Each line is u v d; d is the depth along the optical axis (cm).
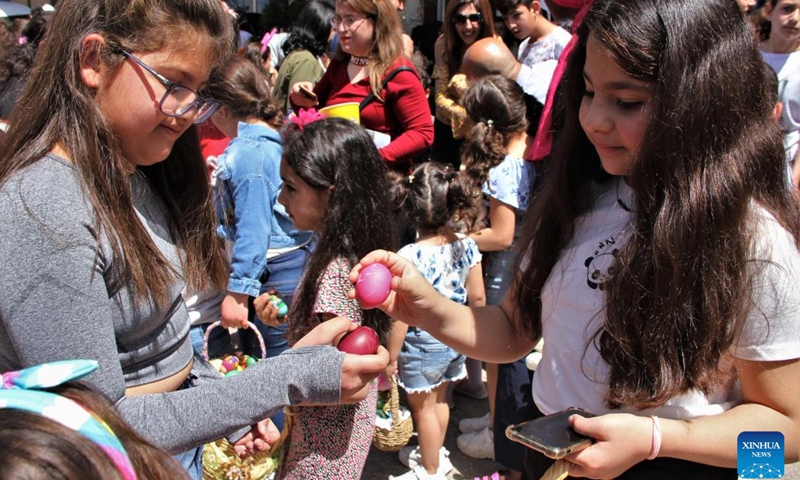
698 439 123
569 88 149
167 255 158
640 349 124
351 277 156
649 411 135
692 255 118
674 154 118
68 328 117
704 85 116
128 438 85
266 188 281
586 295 142
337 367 139
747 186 118
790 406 124
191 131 165
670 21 116
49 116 126
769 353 121
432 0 809
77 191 123
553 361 149
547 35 411
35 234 116
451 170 284
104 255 126
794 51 388
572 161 150
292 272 299
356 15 357
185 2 125
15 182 120
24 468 64
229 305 273
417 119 361
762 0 492
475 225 290
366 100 368
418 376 291
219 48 134
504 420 271
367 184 220
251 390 133
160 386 152
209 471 226
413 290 156
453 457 331
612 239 142
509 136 301
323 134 221
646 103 123
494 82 304
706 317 118
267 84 310
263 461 230
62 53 125
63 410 73
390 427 287
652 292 122
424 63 550
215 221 176
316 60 525
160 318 145
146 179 160
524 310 162
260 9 1029
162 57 125
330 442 204
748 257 118
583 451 122
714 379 123
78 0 126
